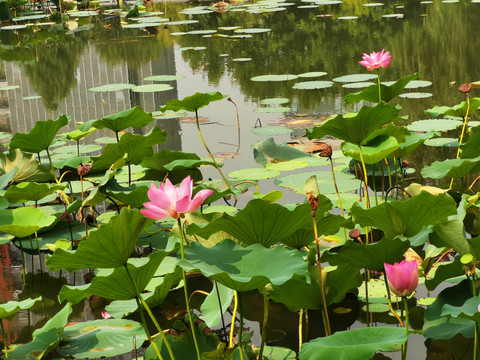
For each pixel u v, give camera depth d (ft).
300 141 14.84
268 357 6.95
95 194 10.18
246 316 8.09
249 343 6.87
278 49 25.99
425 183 11.72
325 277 7.05
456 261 6.82
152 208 5.70
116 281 5.80
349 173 12.51
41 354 6.79
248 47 26.94
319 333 7.51
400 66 21.24
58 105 20.08
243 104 18.38
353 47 25.03
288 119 16.47
